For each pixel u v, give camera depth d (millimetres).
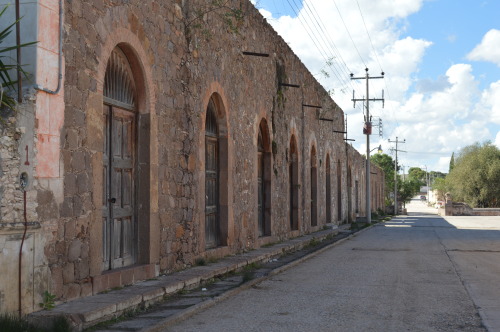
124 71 9438
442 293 10109
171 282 9344
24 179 6594
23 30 6820
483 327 7363
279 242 19094
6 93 6629
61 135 7254
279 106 19641
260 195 18062
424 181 193125
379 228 35906
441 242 23250
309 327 7289
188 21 11695
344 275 12602
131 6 9195
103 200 8688
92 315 6770
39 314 6531
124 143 9422
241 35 15422
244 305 8844
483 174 68812
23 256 6523
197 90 12117
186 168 11469
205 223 13297
